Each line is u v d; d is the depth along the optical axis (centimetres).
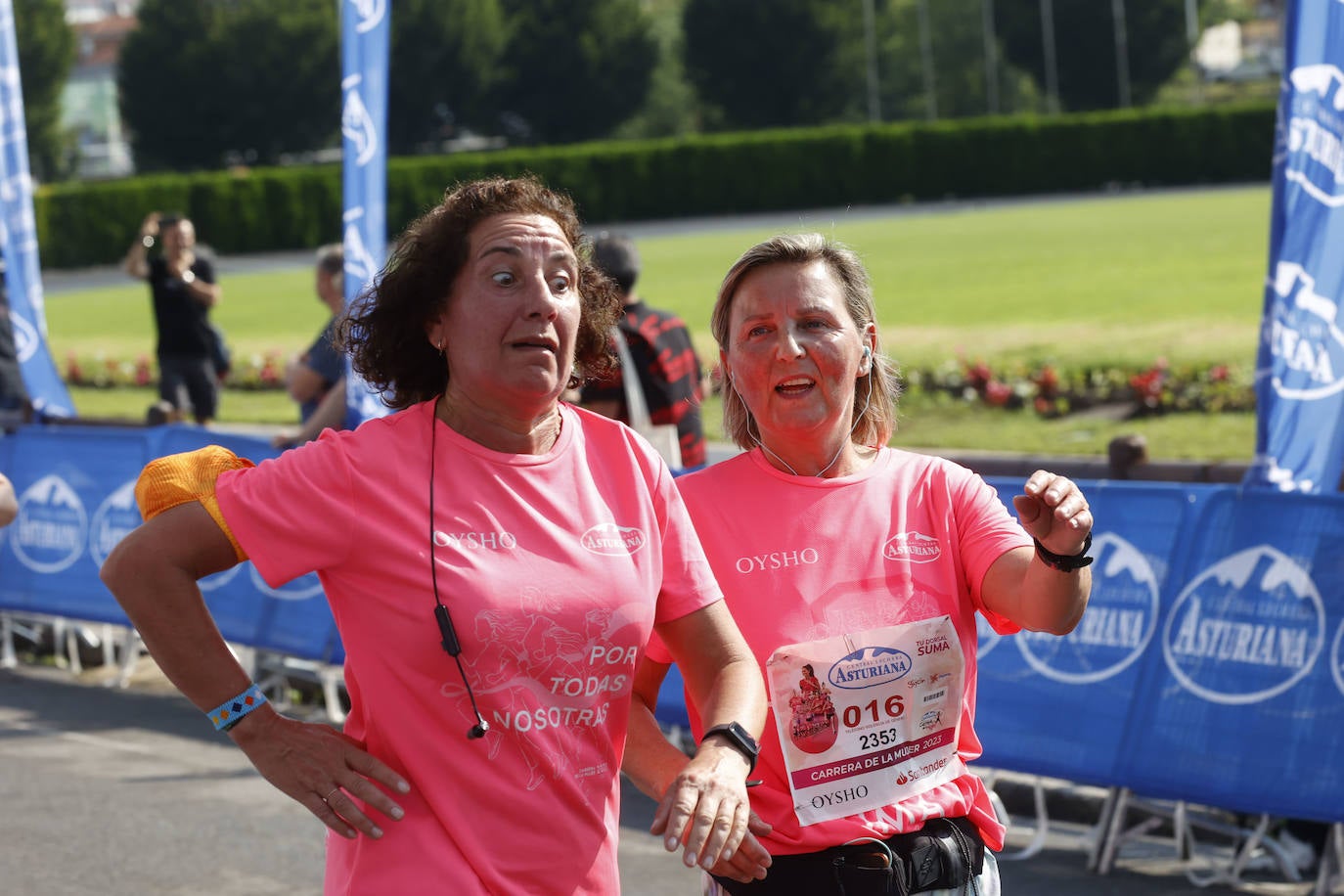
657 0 10900
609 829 247
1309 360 550
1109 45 8256
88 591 860
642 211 6097
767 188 6125
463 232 247
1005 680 556
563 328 246
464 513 240
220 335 1431
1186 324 2006
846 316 297
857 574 290
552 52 8569
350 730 250
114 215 5144
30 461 906
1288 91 541
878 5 8781
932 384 1644
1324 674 486
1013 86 8519
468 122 8669
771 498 297
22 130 1084
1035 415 1481
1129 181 6016
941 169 6134
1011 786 625
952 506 301
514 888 235
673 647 265
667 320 713
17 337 1088
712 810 235
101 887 533
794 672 286
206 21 8200
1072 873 538
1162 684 520
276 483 237
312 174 5450
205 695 235
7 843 579
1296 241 546
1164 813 550
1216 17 10456
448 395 253
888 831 283
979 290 2697
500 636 234
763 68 8531
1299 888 517
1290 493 508
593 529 247
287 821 605
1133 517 543
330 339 264
